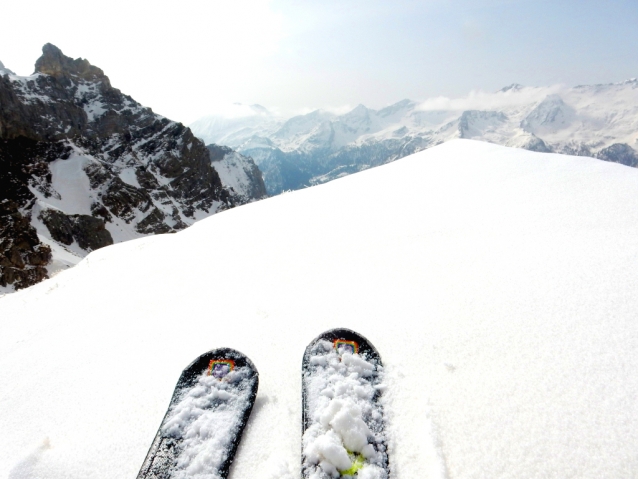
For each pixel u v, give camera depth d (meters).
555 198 5.79
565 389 2.29
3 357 4.54
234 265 5.64
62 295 7.16
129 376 3.17
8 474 2.25
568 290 3.30
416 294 3.66
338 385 2.47
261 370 2.88
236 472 2.07
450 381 2.49
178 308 4.52
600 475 1.78
